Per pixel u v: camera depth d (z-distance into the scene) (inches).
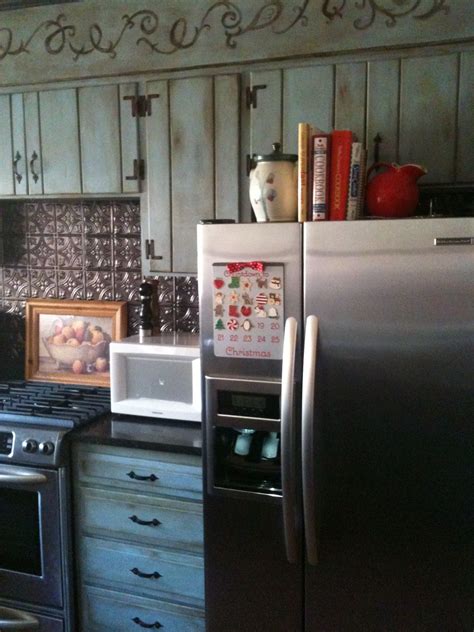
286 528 67.7
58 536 86.0
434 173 78.5
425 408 62.6
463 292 60.0
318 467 67.1
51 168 97.2
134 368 90.5
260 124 85.3
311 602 70.4
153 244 93.5
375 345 63.5
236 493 71.9
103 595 86.6
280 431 67.8
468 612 64.2
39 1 91.7
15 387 109.0
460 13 74.7
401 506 64.9
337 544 68.0
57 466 84.3
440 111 77.3
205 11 85.7
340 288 64.2
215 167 88.3
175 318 105.2
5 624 89.4
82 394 103.0
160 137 90.6
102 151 93.8
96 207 108.0
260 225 66.9
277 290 66.9
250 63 84.7
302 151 68.6
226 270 68.9
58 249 111.6
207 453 72.6
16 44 95.9
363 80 80.0
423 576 65.4
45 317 112.7
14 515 89.4
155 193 92.2
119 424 88.8
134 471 82.4
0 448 87.6
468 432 61.4
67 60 93.4
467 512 62.6
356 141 77.2
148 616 84.4
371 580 67.5
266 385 68.3
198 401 86.8
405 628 67.0
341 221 63.6
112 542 85.1
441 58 76.5
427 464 63.3
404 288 61.9
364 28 78.8
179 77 88.4
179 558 81.7
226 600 74.8
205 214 89.8
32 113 97.0
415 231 61.0
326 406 66.0
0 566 91.0
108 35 90.8
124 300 108.5
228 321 69.7
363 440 65.2
